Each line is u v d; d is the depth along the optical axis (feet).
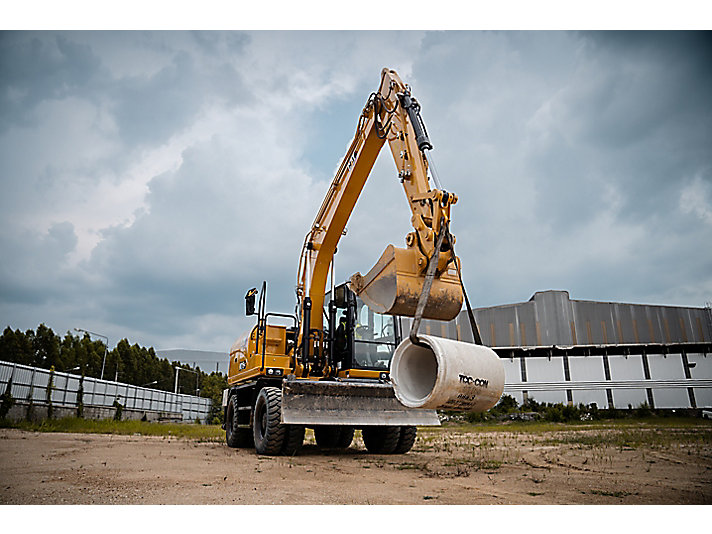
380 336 27.35
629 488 14.96
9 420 55.52
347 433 31.71
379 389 24.12
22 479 15.40
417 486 15.20
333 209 26.07
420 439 40.65
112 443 31.68
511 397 111.14
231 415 30.81
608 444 31.27
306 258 28.14
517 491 14.39
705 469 19.29
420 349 10.32
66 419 59.41
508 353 117.70
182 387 199.62
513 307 118.52
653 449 27.78
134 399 111.65
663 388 110.01
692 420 88.33
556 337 114.73
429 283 10.42
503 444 33.19
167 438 39.27
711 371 109.60
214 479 15.76
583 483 15.88
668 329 112.68
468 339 118.93
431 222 14.96
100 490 13.62
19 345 131.54
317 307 27.30
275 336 28.60
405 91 18.85
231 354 33.01
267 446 23.30
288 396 22.72
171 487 14.17
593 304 116.16
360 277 16.30
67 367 143.84
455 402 9.30
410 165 17.74
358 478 16.71
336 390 23.38
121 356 168.96
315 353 27.12
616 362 113.50
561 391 113.50
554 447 30.25
